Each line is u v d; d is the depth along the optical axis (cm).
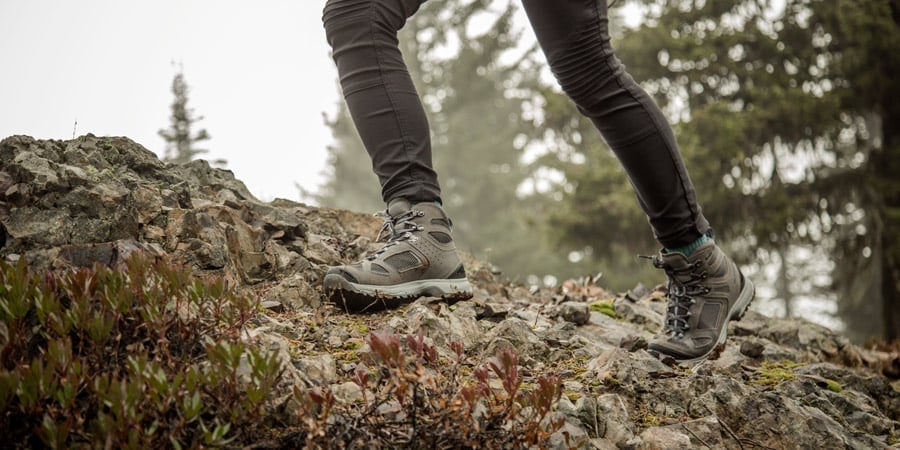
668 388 194
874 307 1794
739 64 1480
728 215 1309
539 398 145
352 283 211
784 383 220
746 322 326
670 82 1555
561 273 2400
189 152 643
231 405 142
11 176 194
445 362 192
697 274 219
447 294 226
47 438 124
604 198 1335
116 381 127
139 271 158
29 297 149
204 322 167
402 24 225
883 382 257
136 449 126
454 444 147
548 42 204
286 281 221
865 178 1262
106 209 195
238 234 236
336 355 186
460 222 2678
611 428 174
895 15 1298
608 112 205
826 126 1273
